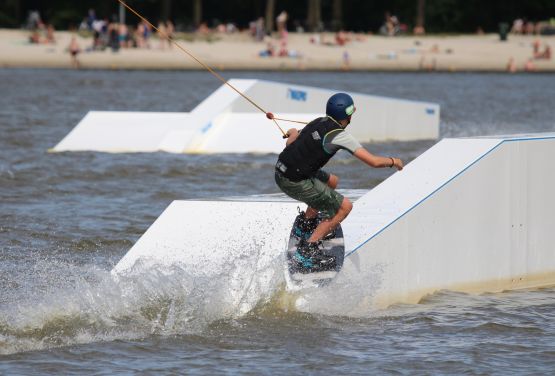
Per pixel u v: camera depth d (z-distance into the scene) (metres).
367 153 24.02
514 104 116.75
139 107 105.62
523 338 24.34
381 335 24.44
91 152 60.34
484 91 138.38
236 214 28.34
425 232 27.84
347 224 27.36
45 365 21.88
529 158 30.33
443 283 28.48
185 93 126.44
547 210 30.91
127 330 24.33
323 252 26.17
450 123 90.06
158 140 61.59
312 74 167.12
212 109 63.16
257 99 64.62
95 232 36.47
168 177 50.72
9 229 36.62
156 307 25.70
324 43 194.12
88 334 23.97
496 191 29.56
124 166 53.72
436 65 181.62
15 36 187.38
